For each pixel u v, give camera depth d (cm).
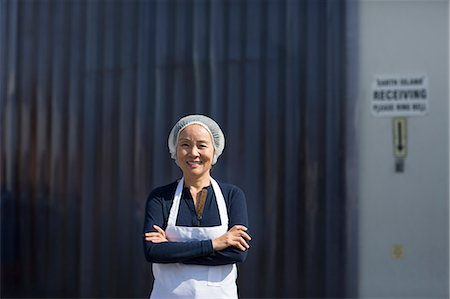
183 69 495
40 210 514
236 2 491
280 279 486
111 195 505
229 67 491
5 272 518
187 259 291
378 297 476
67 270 512
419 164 472
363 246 478
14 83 516
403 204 475
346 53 481
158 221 299
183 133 302
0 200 517
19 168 516
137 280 504
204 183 306
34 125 514
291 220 485
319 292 482
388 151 476
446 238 469
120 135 503
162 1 498
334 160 481
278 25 488
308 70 484
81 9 509
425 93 472
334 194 481
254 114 488
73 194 511
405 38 475
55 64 511
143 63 501
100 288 507
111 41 504
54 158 512
